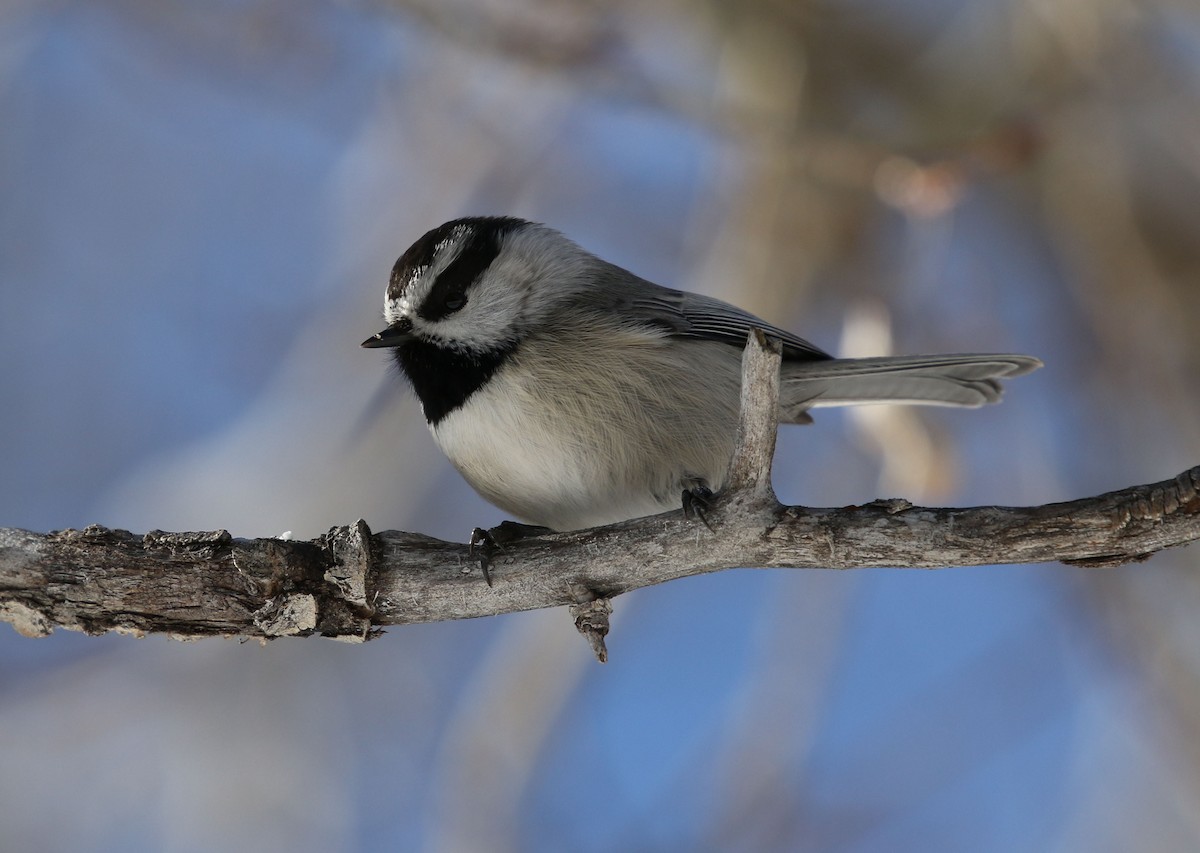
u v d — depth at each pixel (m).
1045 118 10.94
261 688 10.94
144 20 12.11
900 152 10.60
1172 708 10.12
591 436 7.87
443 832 9.75
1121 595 10.76
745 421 6.05
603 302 8.22
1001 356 8.95
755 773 10.00
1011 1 12.05
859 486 11.59
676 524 6.30
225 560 6.22
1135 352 11.76
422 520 11.24
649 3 11.77
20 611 6.16
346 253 11.37
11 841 10.15
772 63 11.87
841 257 11.95
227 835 10.33
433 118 11.48
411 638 11.50
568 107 11.74
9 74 12.01
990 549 5.77
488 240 8.25
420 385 8.23
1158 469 11.60
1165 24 11.83
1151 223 12.62
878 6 12.51
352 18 11.96
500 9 10.66
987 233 12.87
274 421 11.18
